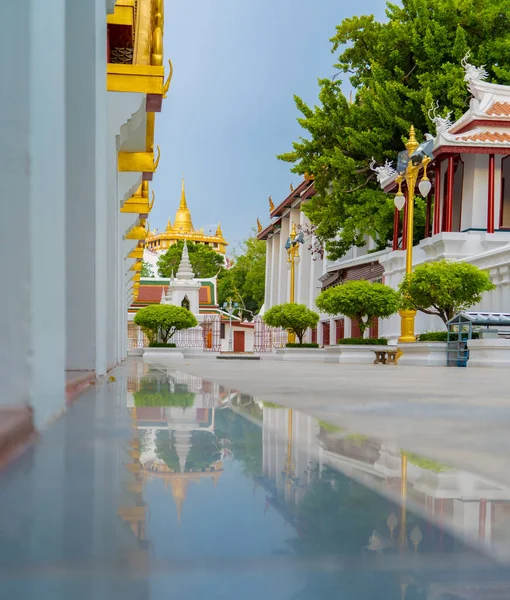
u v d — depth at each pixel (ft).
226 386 17.88
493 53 105.50
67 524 3.23
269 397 14.76
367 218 104.94
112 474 4.65
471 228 89.45
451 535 3.10
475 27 107.24
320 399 14.28
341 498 3.93
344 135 114.11
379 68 108.47
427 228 96.99
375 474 4.89
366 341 80.48
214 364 57.57
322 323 148.66
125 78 28.76
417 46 106.63
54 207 8.28
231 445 6.33
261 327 178.50
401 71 107.65
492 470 5.30
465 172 92.43
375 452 6.21
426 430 8.40
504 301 72.38
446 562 2.67
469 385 22.11
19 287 6.82
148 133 36.94
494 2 107.76
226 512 3.51
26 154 6.74
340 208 112.27
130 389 15.51
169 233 443.32
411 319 70.64
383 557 2.71
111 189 30.94
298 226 131.85
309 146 116.88
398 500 3.91
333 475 4.76
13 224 6.79
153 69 28.81
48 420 7.88
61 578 2.45
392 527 3.24
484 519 3.45
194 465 5.10
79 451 5.80
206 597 2.25
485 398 15.24
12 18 6.72
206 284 202.59
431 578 2.46
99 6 18.43
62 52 8.99
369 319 75.20
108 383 17.49
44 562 2.64
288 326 106.83
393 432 8.11
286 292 191.52
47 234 7.73
